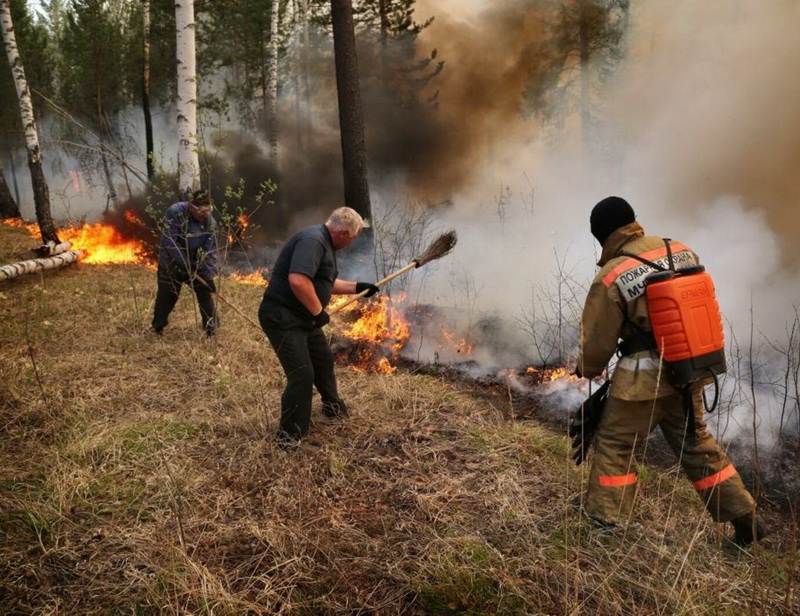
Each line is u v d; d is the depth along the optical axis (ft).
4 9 30.55
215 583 7.75
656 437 13.50
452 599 7.85
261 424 12.20
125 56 62.23
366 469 11.01
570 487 10.53
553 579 8.25
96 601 7.53
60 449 10.99
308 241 11.16
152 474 10.35
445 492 10.26
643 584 8.18
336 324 20.30
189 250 17.63
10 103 63.98
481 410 14.06
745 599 8.09
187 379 14.90
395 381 15.25
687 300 8.30
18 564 8.04
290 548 8.68
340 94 26.03
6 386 13.11
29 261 27.58
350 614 7.60
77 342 17.15
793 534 7.86
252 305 22.09
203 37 68.28
